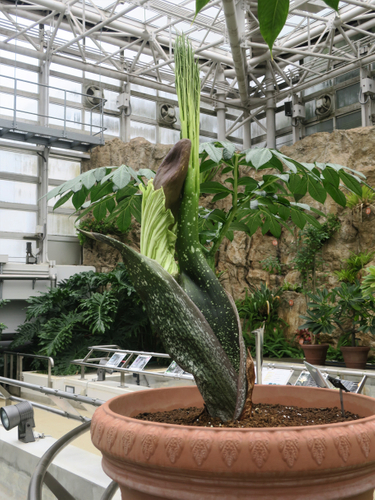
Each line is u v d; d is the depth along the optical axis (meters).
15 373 8.09
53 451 1.15
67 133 10.28
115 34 10.93
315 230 8.34
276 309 8.70
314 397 1.19
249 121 12.93
